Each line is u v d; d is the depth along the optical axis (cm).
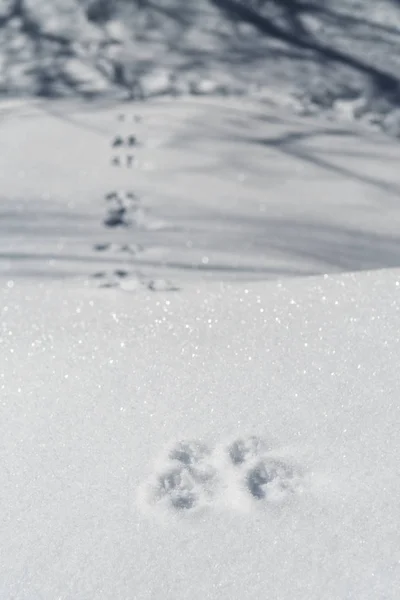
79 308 196
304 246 313
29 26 638
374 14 709
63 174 387
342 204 376
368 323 189
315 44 646
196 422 163
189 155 415
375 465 152
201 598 129
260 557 135
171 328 189
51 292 204
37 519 142
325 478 150
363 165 431
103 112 479
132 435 160
